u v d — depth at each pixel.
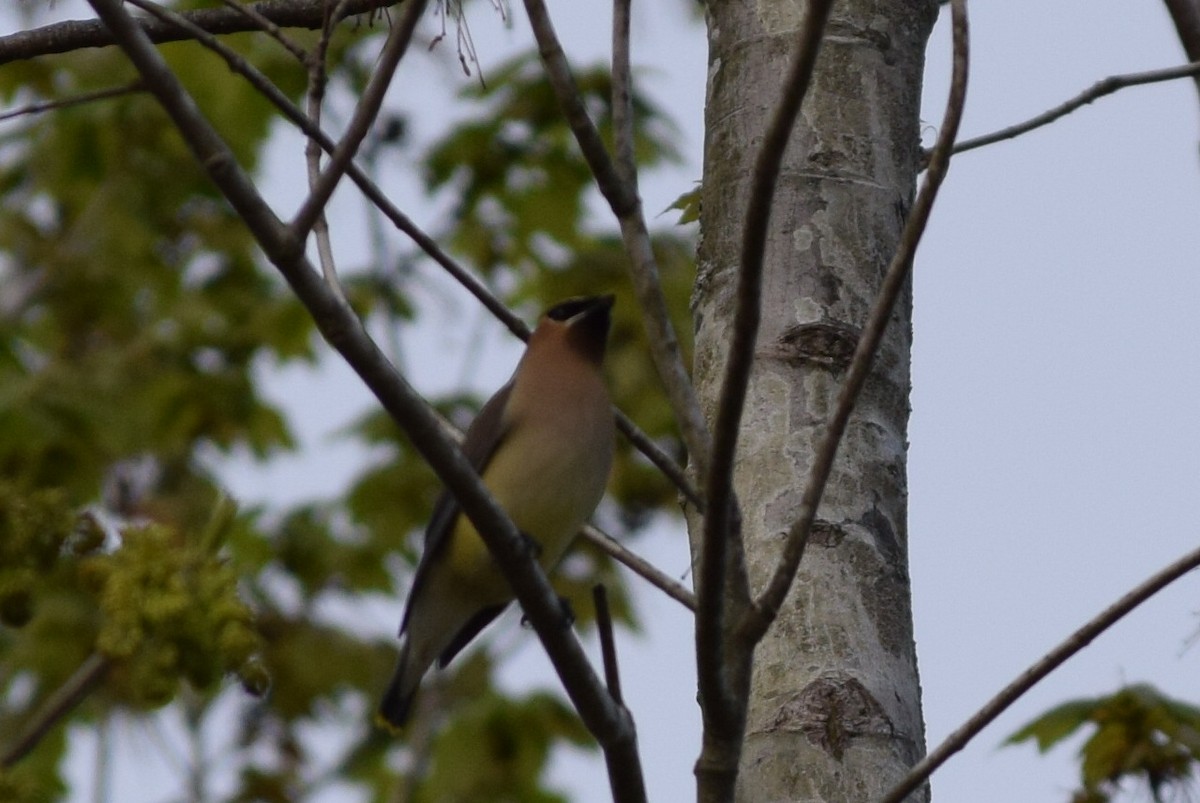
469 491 6.92
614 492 20.14
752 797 7.83
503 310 8.75
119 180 23.69
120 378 22.30
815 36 5.94
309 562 20.42
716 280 8.93
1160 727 10.08
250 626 8.10
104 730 13.16
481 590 11.29
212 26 10.15
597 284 20.80
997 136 9.72
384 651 20.08
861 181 8.91
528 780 18.89
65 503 8.47
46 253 23.77
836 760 7.81
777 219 8.86
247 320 23.67
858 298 8.70
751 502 8.38
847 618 8.09
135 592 7.96
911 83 9.28
